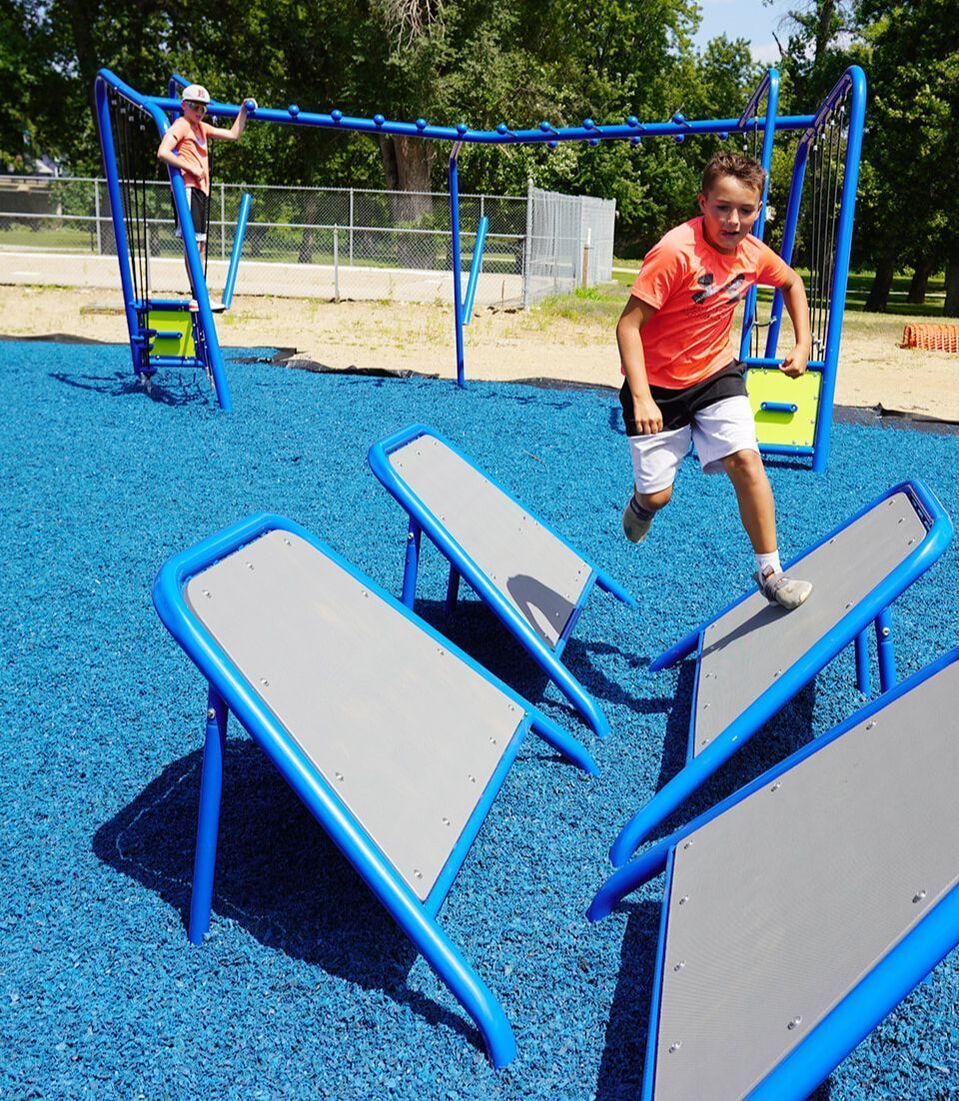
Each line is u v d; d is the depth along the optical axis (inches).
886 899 66.2
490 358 510.9
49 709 139.6
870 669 158.1
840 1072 83.5
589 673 156.6
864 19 1230.9
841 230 279.7
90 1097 78.8
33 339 495.5
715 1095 63.6
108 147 346.3
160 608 89.6
